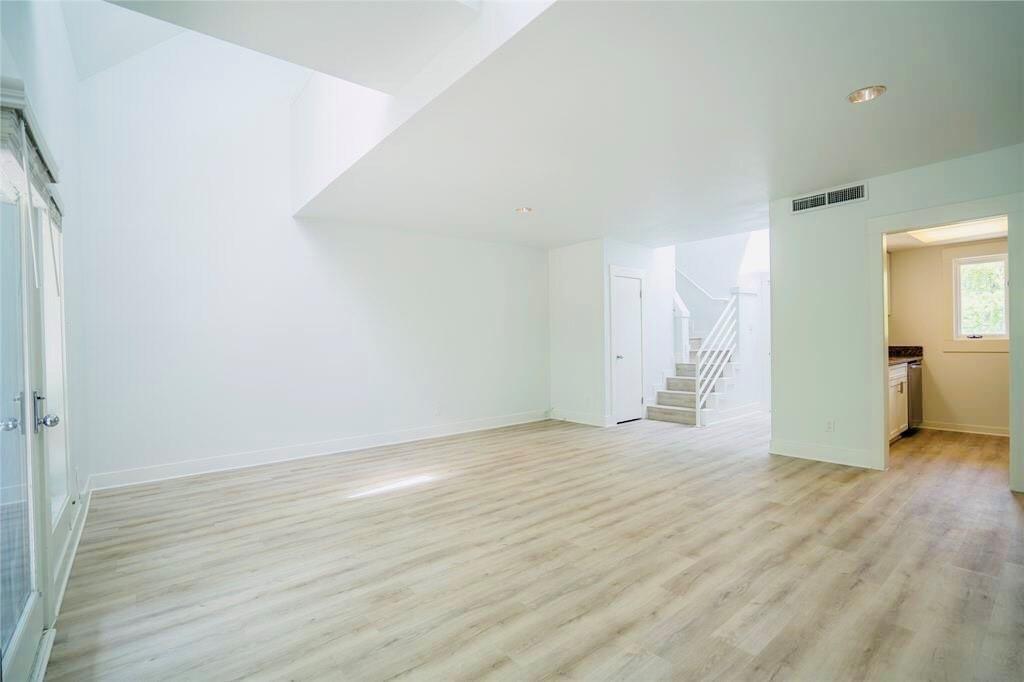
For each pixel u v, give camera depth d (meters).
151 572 2.53
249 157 4.77
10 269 1.78
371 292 5.55
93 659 1.83
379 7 2.28
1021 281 3.50
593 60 2.34
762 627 1.97
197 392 4.43
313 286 5.14
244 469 4.55
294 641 1.93
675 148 3.43
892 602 2.14
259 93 4.84
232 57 4.69
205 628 2.03
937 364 5.84
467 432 6.30
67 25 3.33
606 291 6.59
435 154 3.50
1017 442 3.58
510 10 2.17
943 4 1.94
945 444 5.07
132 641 1.95
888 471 4.13
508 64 2.37
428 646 1.88
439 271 6.13
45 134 2.58
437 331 6.09
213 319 4.53
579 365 6.91
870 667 1.72
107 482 4.00
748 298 7.55
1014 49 2.25
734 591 2.25
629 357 6.94
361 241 5.48
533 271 7.14
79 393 3.53
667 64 2.38
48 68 2.66
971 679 1.66
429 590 2.31
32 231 1.89
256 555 2.72
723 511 3.29
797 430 4.68
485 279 6.59
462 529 3.06
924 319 5.92
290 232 5.00
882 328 4.13
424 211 5.01
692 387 7.09
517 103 2.77
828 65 2.40
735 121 3.01
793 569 2.45
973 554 2.59
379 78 2.91
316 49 2.62
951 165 3.71
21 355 1.84
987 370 5.52
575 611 2.11
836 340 4.38
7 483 1.72
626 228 5.90
